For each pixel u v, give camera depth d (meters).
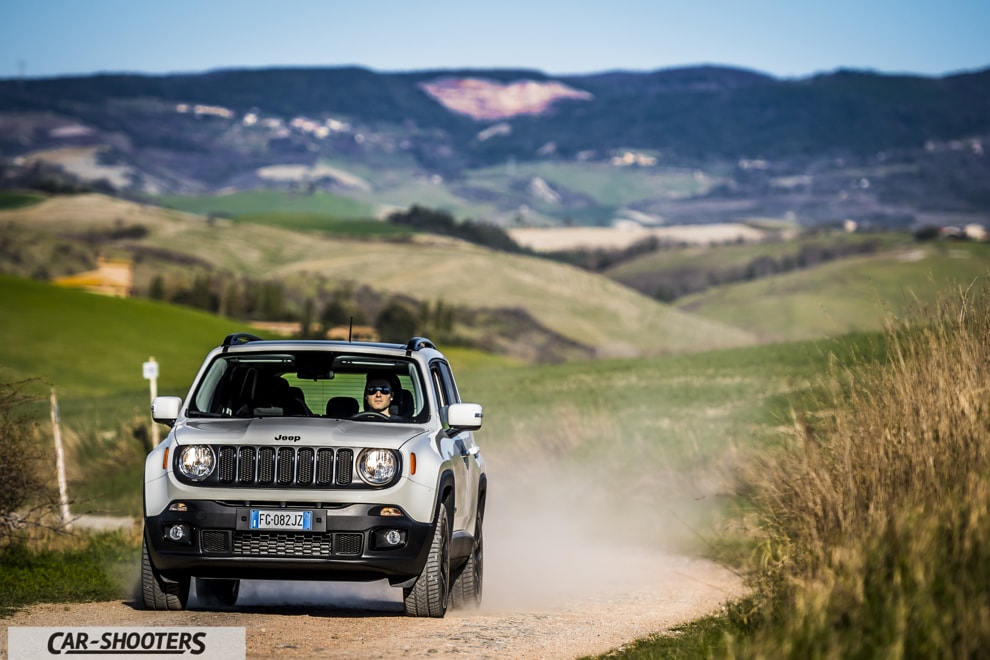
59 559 52.00
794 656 20.56
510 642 29.98
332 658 26.19
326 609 36.59
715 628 29.97
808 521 31.08
